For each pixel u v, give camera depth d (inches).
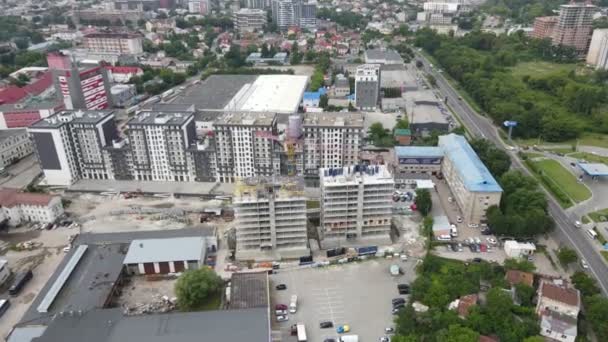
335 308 7032.5
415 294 6939.0
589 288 6850.4
